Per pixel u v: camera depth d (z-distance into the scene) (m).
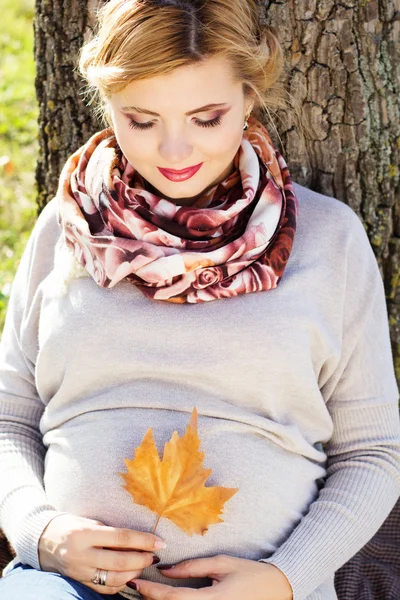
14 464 1.92
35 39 2.32
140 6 1.63
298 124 2.16
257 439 1.81
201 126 1.71
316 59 2.09
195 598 1.65
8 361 2.04
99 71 1.68
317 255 1.88
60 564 1.71
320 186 2.21
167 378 1.82
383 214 2.21
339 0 2.03
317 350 1.85
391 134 2.14
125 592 1.79
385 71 2.09
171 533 1.73
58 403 1.91
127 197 1.88
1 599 1.58
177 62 1.61
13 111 5.16
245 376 1.80
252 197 1.86
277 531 1.78
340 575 2.11
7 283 3.51
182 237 1.87
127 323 1.82
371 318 1.91
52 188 2.43
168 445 1.70
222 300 1.82
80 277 1.89
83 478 1.79
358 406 1.90
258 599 1.68
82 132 2.32
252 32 1.78
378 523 1.85
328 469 1.94
